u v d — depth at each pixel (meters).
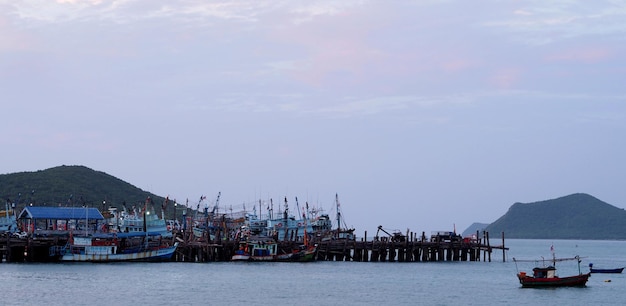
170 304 117.31
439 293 137.75
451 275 174.88
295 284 147.88
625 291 141.50
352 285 148.88
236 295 129.00
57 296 122.19
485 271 188.00
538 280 145.12
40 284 136.38
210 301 121.19
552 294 136.75
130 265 180.12
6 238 181.62
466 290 142.75
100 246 185.12
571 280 146.12
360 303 122.94
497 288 146.38
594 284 154.62
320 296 130.12
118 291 130.50
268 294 131.25
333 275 169.00
